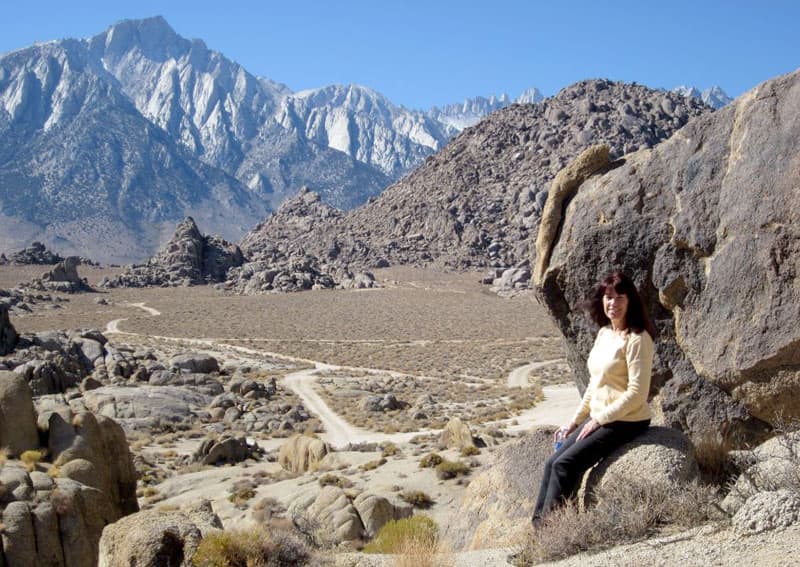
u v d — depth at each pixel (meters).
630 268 11.34
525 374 85.94
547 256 12.27
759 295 10.16
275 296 185.50
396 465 29.84
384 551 10.95
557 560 7.18
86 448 21.95
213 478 36.44
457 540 10.34
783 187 10.12
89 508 19.42
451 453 30.62
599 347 7.80
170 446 49.62
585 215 11.75
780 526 6.45
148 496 34.22
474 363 95.56
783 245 10.01
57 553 18.19
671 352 11.01
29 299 167.38
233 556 7.54
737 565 6.09
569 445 7.82
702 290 10.68
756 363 10.09
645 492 7.34
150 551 7.95
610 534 7.18
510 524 9.62
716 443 8.44
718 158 10.80
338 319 145.62
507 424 53.50
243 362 91.25
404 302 171.00
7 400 21.94
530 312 154.25
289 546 7.78
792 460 7.34
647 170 11.37
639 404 7.59
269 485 31.52
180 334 125.31
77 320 141.75
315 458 35.72
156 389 63.09
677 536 6.88
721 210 10.60
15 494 18.81
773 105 10.48
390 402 63.34
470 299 176.75
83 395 60.69
